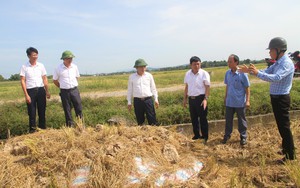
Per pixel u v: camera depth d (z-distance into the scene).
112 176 3.87
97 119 8.34
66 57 6.72
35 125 6.98
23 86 6.69
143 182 3.90
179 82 25.59
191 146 5.55
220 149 6.18
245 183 4.28
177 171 4.27
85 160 4.09
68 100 6.90
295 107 9.25
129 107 6.71
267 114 8.27
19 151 4.57
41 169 4.04
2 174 3.96
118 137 4.72
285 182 4.49
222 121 7.89
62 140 4.68
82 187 3.81
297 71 17.08
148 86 6.58
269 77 4.79
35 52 6.79
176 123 8.47
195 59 6.41
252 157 5.61
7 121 7.91
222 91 11.87
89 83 26.53
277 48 4.94
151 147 4.52
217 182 4.33
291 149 5.09
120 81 28.56
